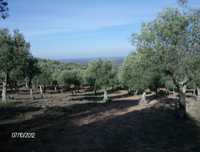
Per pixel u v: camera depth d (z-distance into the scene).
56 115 43.16
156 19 35.53
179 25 34.31
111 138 27.05
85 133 29.14
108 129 31.23
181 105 38.38
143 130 30.83
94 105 61.47
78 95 110.06
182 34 34.75
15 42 62.28
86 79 93.06
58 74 128.75
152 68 36.50
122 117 40.22
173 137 28.00
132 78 63.94
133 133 29.38
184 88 38.34
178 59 35.38
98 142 25.50
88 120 38.12
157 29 35.25
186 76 36.69
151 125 33.56
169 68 36.19
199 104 49.81
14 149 22.73
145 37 35.81
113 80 87.62
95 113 45.94
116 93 121.25
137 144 25.08
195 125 34.00
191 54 34.91
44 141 25.59
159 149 23.53
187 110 43.25
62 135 28.20
